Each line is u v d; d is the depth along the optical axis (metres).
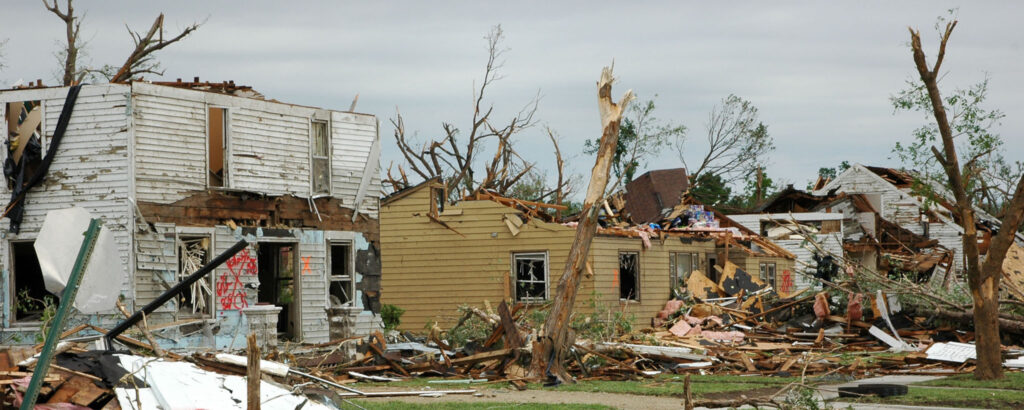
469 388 17.06
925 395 15.12
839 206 50.44
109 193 19.95
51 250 7.08
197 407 9.38
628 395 16.09
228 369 11.62
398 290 30.61
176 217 20.67
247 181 22.03
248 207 22.11
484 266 29.72
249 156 22.11
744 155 61.81
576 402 14.84
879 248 44.97
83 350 11.07
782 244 43.31
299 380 12.52
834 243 44.00
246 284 21.88
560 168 43.28
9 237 20.28
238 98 21.95
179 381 10.13
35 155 20.69
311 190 23.45
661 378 18.97
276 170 22.72
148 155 20.27
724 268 33.78
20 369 10.17
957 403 14.25
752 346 24.34
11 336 20.06
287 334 23.45
